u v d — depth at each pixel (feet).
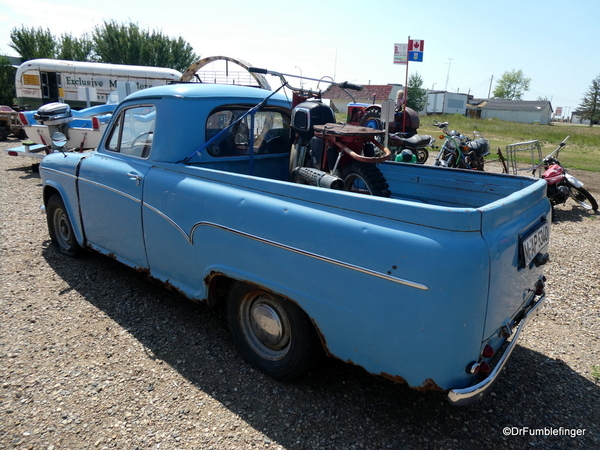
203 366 10.36
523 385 10.02
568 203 29.04
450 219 6.88
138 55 121.19
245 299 9.99
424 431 8.51
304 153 13.71
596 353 11.35
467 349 7.14
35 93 58.90
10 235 18.86
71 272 15.24
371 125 35.27
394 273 7.14
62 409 8.84
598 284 15.49
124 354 10.73
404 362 7.35
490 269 7.07
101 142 14.25
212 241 9.97
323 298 8.12
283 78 13.66
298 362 9.18
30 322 12.03
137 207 11.90
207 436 8.27
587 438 8.48
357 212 7.80
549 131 117.60
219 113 12.43
